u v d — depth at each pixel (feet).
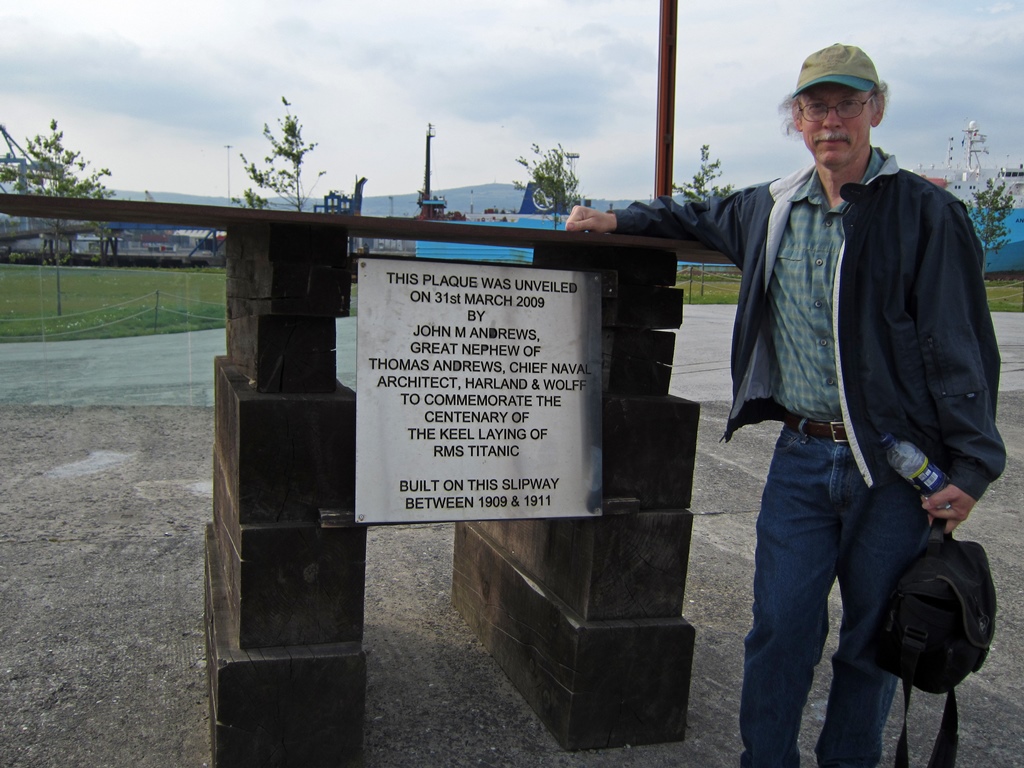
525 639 9.65
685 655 8.84
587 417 8.32
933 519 7.14
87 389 26.03
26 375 26.89
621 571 8.63
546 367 8.16
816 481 7.48
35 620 11.10
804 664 7.65
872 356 7.02
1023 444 24.35
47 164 61.62
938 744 7.20
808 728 9.69
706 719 9.57
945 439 7.02
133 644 10.61
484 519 8.02
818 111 7.10
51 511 15.52
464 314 7.88
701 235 8.40
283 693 7.55
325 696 7.65
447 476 7.89
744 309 7.88
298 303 7.47
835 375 7.33
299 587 7.68
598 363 8.35
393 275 7.68
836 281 7.11
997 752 9.38
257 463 7.47
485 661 10.60
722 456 21.88
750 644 7.89
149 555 13.62
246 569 7.51
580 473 8.32
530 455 8.14
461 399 7.90
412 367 7.75
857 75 6.93
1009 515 18.10
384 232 7.71
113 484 17.48
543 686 9.20
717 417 26.45
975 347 6.91
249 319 8.55
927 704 10.32
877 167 7.28
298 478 7.60
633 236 8.18
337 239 7.51
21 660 10.03
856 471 7.29
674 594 8.86
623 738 8.82
